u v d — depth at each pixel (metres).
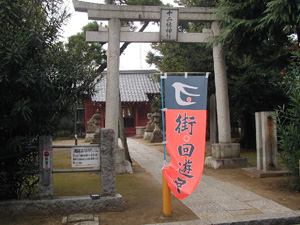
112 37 9.12
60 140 24.11
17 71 4.67
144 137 23.78
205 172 9.01
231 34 8.57
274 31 8.14
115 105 9.07
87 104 26.91
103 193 5.41
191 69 14.30
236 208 5.48
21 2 5.05
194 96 5.17
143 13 9.34
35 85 4.93
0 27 4.65
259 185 7.16
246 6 8.40
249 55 10.32
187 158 4.98
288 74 7.81
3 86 4.76
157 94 27.55
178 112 5.13
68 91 5.40
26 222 4.81
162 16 9.34
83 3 8.97
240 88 13.04
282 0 6.77
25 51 4.62
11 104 4.92
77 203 5.23
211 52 14.08
